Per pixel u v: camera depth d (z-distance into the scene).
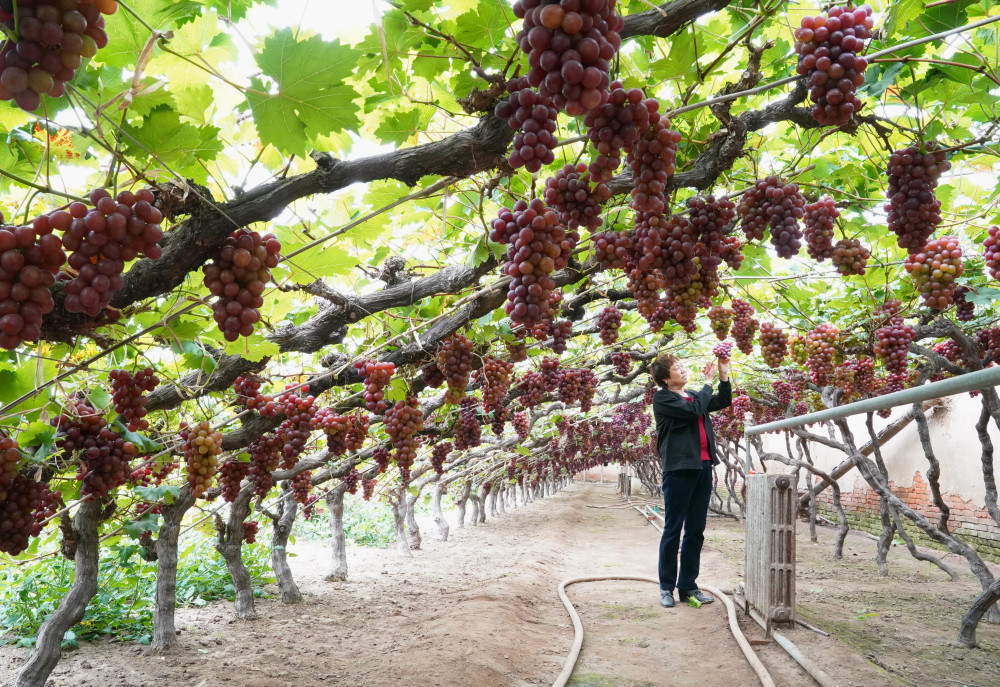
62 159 2.16
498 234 1.88
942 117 3.16
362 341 5.34
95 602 6.13
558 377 6.29
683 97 2.46
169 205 1.63
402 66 2.62
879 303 5.69
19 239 1.16
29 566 6.61
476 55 2.24
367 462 8.88
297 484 6.13
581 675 4.76
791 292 6.09
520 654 5.20
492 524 16.34
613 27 1.24
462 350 4.05
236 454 4.28
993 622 5.84
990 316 5.91
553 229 1.81
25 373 2.56
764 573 5.33
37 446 2.72
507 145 1.93
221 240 1.71
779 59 3.29
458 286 3.40
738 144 2.45
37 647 3.66
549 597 7.41
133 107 1.84
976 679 4.45
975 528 9.42
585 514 18.44
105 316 1.67
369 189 3.14
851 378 6.08
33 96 1.01
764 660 4.75
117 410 2.78
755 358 9.54
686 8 1.91
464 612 6.26
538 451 16.28
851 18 1.79
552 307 4.03
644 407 13.77
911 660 4.80
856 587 7.32
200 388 3.33
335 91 1.72
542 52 1.21
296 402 3.93
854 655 4.57
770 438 17.53
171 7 1.87
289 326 3.43
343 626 6.38
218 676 4.83
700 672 4.68
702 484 6.66
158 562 5.57
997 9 2.76
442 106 2.81
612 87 1.62
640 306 2.56
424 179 3.04
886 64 2.52
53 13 0.96
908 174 2.46
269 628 6.27
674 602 6.63
